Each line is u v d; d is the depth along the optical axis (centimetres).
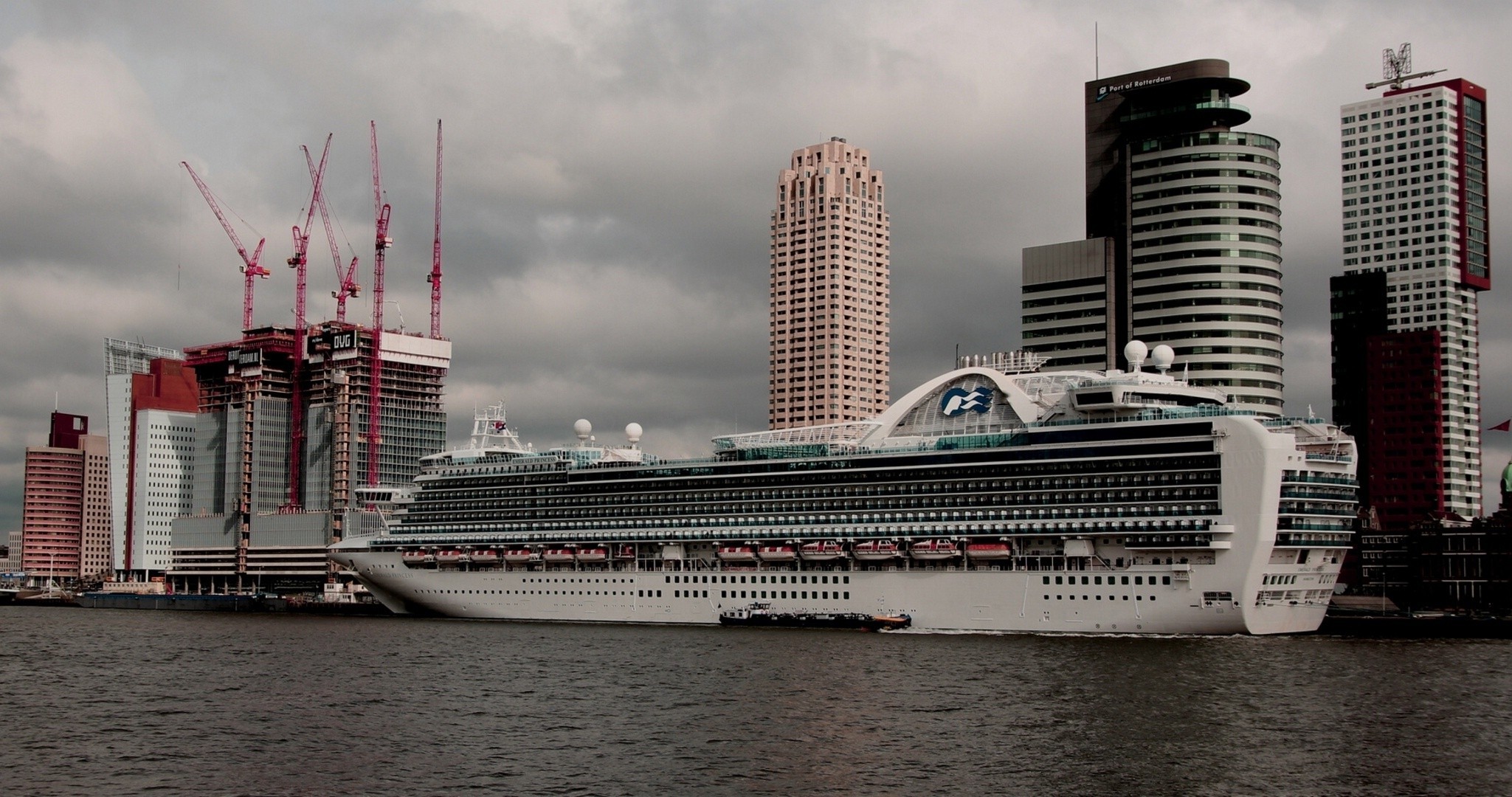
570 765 11181
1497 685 14638
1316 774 10650
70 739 12469
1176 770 10781
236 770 11138
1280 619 19062
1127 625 19225
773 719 13000
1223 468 18662
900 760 11194
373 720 13262
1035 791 10212
